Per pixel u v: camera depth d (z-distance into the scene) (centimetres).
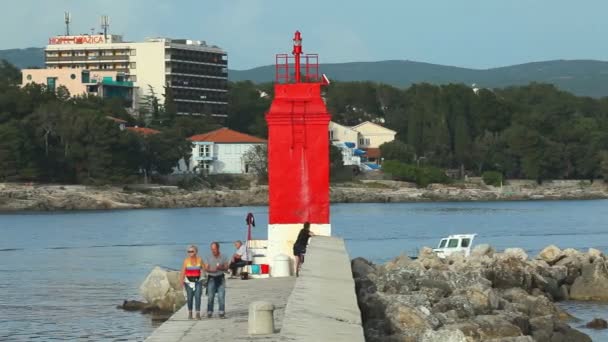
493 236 13225
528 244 11469
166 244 12100
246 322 3003
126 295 6469
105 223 17088
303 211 4116
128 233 14388
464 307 3616
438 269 4953
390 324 3120
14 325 5159
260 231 14675
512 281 5103
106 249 11400
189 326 2972
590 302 5250
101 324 5038
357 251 10294
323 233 4122
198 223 16850
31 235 14138
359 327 2395
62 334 4834
